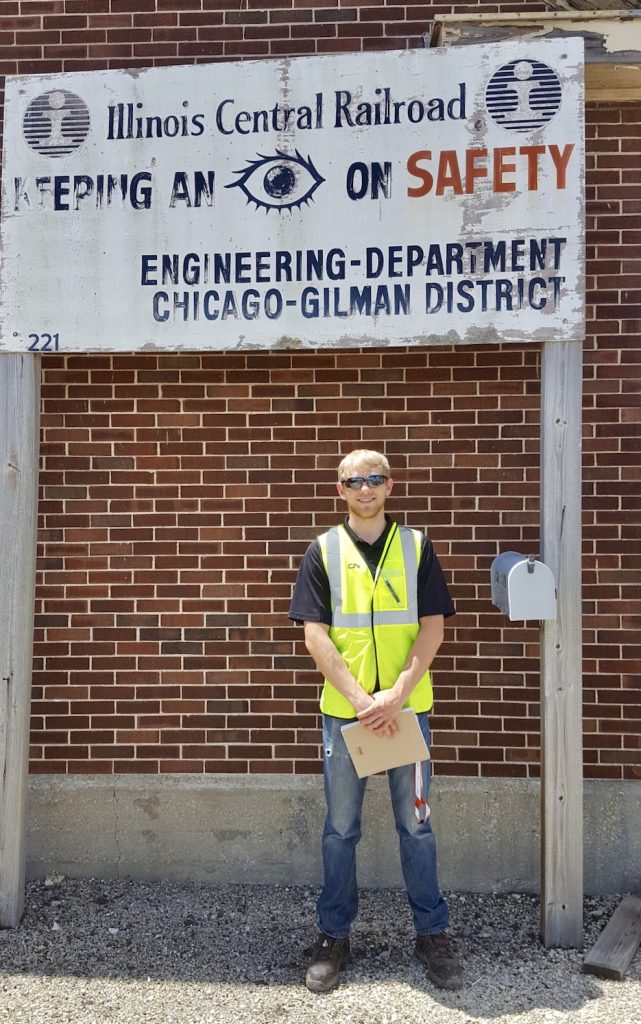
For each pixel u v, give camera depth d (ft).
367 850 13.57
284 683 13.85
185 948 11.76
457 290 11.57
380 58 11.66
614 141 13.60
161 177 11.97
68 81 12.09
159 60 14.01
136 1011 10.32
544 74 11.43
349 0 13.82
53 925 12.34
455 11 13.73
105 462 14.07
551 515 11.57
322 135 11.75
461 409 13.75
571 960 11.37
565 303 11.41
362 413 13.85
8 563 12.22
